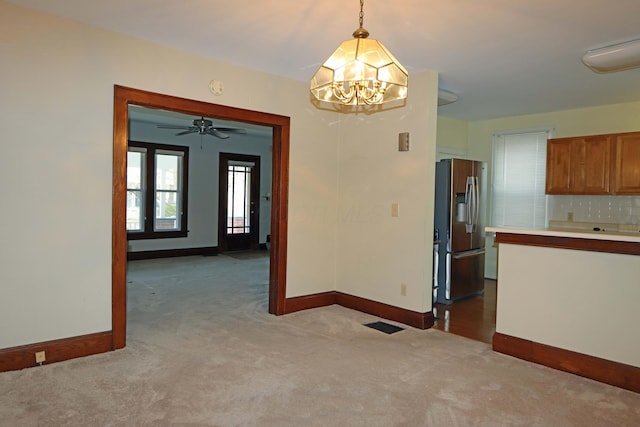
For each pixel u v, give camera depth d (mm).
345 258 4539
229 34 3037
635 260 2639
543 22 2723
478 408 2359
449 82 4176
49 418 2156
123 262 3166
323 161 4473
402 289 3980
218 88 3611
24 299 2762
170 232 7965
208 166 8445
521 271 3160
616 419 2264
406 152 3939
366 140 4301
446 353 3213
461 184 4996
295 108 4199
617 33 2898
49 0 2582
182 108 3408
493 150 6266
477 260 5328
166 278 5930
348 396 2469
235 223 8961
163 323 3811
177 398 2398
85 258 2990
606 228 5246
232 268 6828
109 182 3078
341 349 3246
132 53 3139
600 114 5273
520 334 3154
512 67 3686
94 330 3047
